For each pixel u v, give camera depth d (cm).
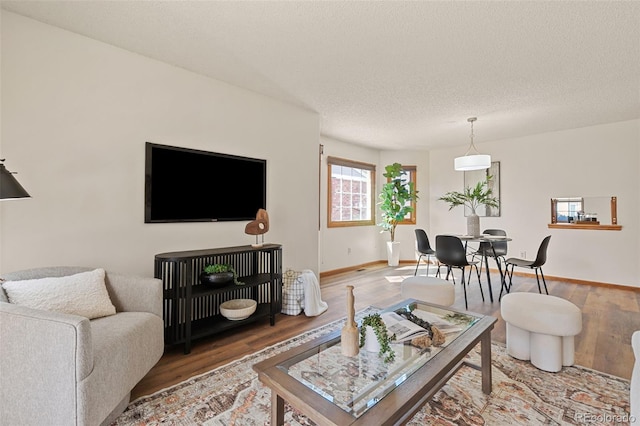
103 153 235
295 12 199
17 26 203
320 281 468
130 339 160
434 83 306
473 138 527
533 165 500
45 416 128
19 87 203
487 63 264
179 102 276
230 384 189
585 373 199
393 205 580
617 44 232
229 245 312
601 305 342
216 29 219
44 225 211
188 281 235
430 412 162
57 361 127
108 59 238
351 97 346
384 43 234
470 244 568
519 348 218
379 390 116
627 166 420
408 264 618
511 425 152
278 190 355
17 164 202
